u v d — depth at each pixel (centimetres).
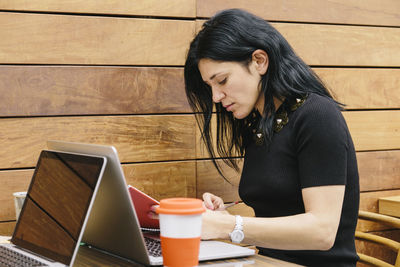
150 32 207
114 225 128
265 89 158
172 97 212
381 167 249
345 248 155
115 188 119
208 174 219
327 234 139
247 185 166
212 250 136
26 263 122
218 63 154
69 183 128
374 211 248
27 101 191
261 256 140
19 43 189
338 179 142
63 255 118
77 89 197
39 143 193
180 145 214
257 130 165
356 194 155
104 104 201
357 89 243
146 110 208
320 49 235
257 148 165
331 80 237
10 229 192
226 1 219
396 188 253
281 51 159
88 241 151
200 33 167
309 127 147
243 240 137
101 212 130
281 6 227
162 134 211
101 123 201
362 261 201
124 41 203
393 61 250
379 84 247
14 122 190
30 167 193
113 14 201
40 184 144
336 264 153
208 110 186
